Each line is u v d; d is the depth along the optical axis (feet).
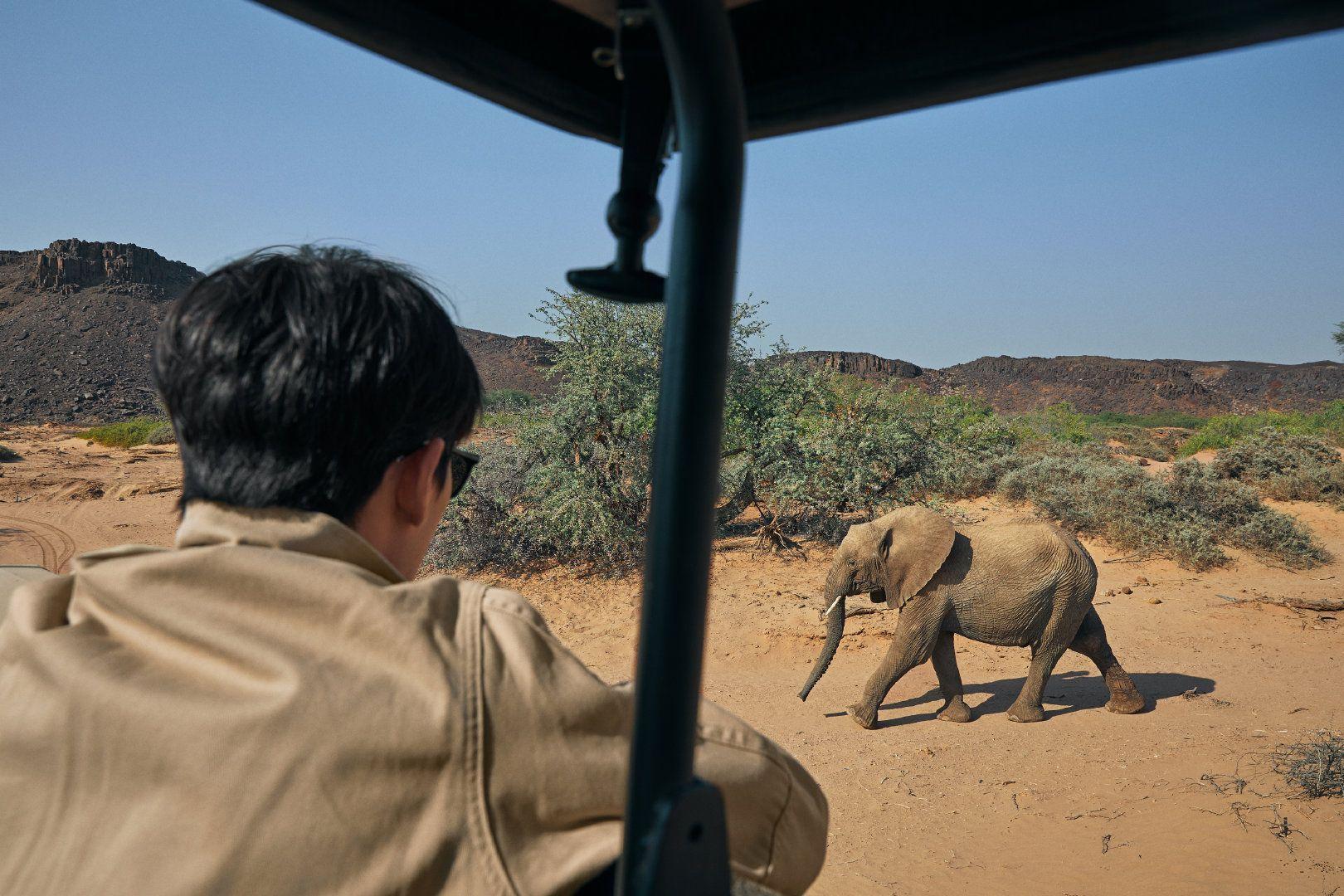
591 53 2.20
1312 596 30.68
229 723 1.90
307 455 2.33
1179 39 1.44
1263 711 19.44
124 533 46.57
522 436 33.47
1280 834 12.88
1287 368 469.57
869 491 34.68
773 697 21.75
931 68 1.73
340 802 1.84
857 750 18.30
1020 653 25.30
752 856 2.30
